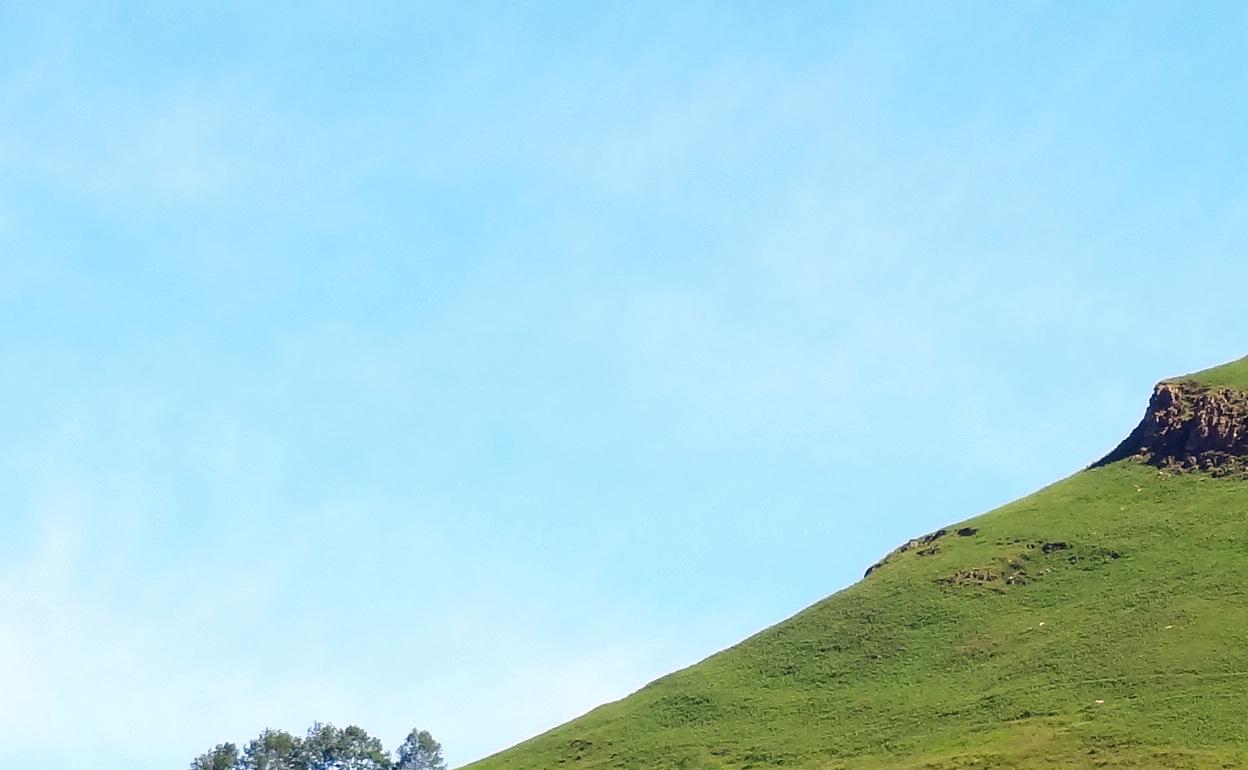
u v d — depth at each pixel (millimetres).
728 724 114938
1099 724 95250
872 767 98750
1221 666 99562
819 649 123688
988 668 111000
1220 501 127000
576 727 124000
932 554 134875
